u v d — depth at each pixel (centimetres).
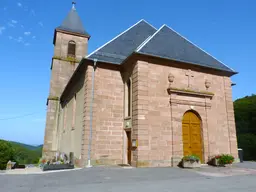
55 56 2616
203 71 1446
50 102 2488
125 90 1380
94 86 1339
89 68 1356
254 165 1268
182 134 1281
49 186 712
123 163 1289
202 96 1390
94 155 1248
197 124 1352
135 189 641
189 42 1612
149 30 1889
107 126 1320
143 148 1147
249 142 2258
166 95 1284
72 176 904
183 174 934
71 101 1859
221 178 845
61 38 2706
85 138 1244
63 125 2122
